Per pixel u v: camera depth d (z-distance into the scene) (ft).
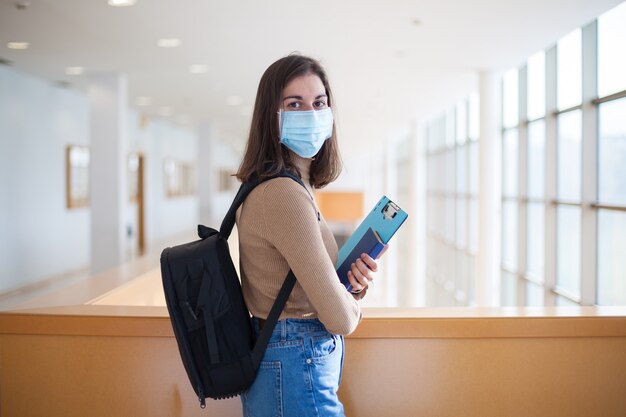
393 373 5.82
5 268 25.31
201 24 17.66
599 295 17.69
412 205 44.83
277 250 3.89
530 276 23.65
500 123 26.99
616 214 16.37
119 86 26.20
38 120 28.32
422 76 25.64
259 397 3.97
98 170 25.91
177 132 56.90
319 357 3.96
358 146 76.38
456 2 15.11
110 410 5.88
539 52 22.03
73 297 8.50
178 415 5.86
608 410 5.85
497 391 5.83
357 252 4.31
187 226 61.62
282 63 4.19
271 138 4.12
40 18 17.11
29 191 27.45
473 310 6.15
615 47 15.85
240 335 3.99
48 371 5.90
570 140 19.48
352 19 16.84
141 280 10.82
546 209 20.98
